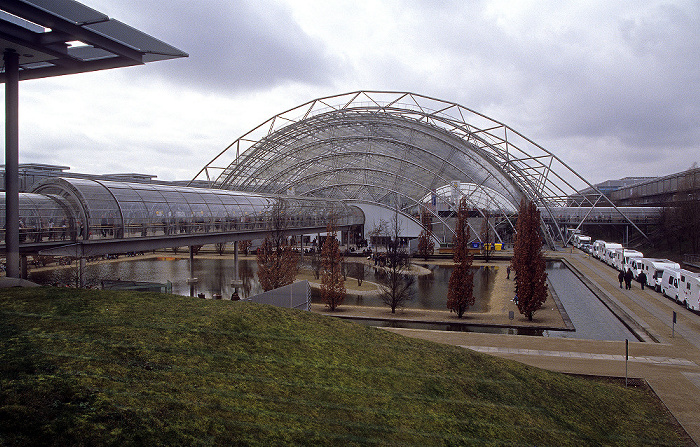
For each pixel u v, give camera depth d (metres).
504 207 92.25
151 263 74.50
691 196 83.44
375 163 87.88
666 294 43.06
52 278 47.22
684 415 17.56
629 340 29.69
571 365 22.91
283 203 64.19
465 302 36.97
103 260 79.25
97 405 9.83
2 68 19.03
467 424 14.38
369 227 92.75
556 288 52.44
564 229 114.75
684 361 23.66
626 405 18.27
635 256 58.69
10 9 14.36
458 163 83.00
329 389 14.08
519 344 26.66
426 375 17.03
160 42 17.47
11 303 14.84
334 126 82.44
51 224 30.91
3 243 29.42
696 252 74.38
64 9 14.77
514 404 16.45
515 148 82.38
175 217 40.94
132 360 12.23
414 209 90.88
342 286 40.72
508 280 57.22
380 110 77.31
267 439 10.72
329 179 94.31
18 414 8.84
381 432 12.63
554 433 15.09
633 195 139.12
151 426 9.76
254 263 74.00
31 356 11.19
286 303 28.25
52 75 20.02
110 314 15.20
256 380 13.23
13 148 17.80
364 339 19.12
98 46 17.05
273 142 87.38
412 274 61.50
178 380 11.91
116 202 35.69
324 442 11.38
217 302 19.17
